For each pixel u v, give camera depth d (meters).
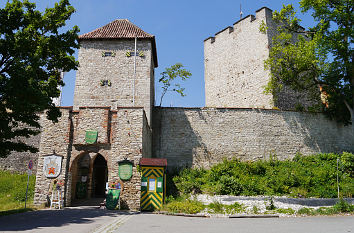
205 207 14.16
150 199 14.69
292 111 24.58
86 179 20.44
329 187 17.33
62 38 13.77
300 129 24.38
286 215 12.60
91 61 21.64
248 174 19.95
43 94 11.59
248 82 29.23
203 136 22.97
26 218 10.34
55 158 15.81
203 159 22.52
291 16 24.30
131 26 23.58
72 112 16.44
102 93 21.08
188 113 23.31
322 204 14.78
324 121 25.30
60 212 12.67
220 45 33.31
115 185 15.08
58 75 14.63
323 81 24.75
